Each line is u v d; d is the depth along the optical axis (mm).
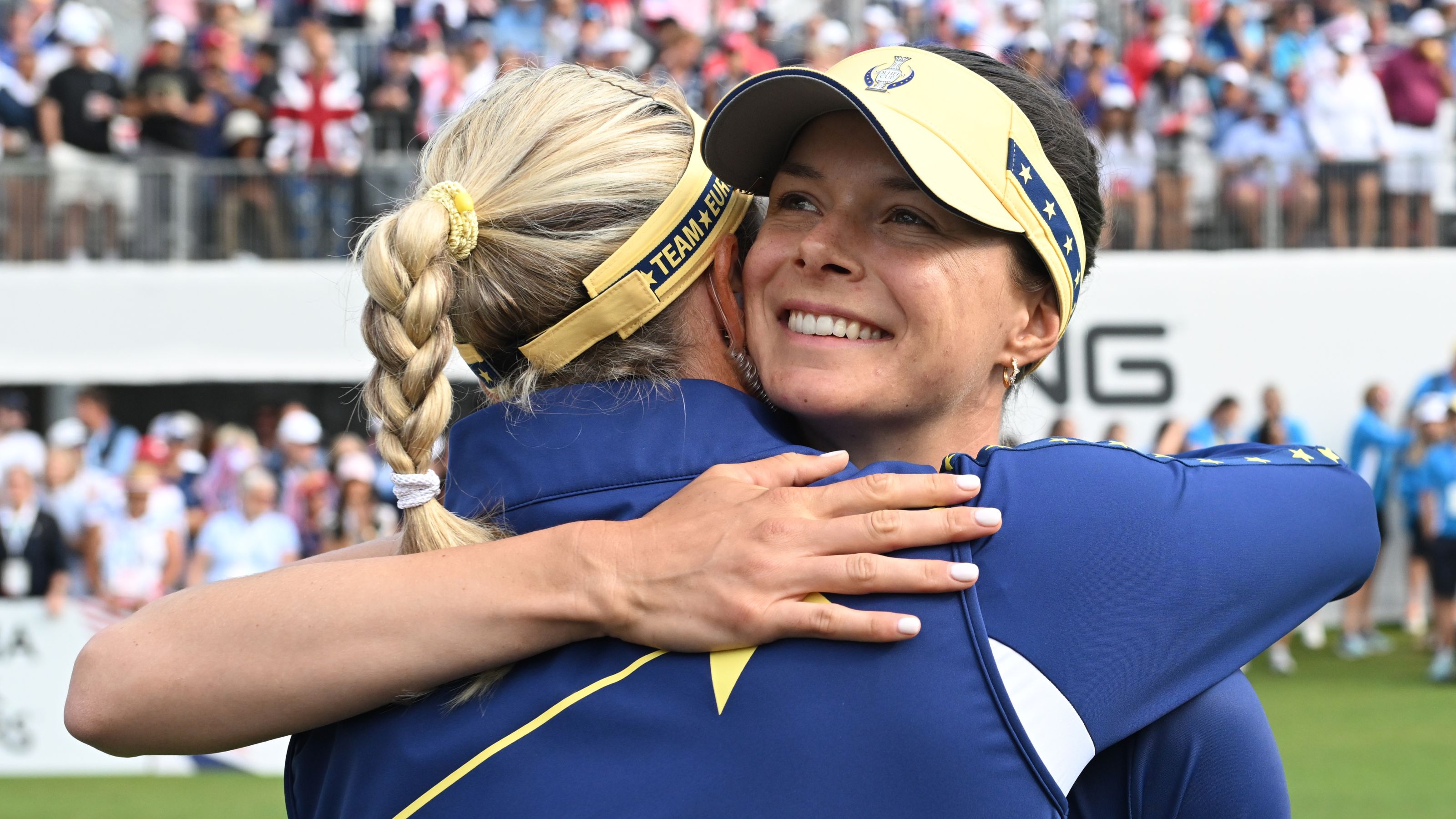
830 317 1174
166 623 1120
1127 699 1016
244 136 9703
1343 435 9680
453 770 1026
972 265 1153
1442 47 10086
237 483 8266
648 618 1020
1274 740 1109
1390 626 9148
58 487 8352
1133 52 10344
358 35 10789
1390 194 9711
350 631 1061
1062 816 986
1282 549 1098
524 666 1057
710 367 1218
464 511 1156
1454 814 4945
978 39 10391
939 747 960
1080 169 1257
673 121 1209
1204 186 9719
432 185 1184
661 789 974
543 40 10477
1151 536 1049
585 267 1144
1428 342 9680
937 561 1008
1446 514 7617
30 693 6336
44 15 10836
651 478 1112
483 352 1213
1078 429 9633
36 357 9781
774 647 1001
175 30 10141
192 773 6266
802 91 1123
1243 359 9672
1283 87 10047
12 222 9727
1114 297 9648
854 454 1247
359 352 9914
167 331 9820
